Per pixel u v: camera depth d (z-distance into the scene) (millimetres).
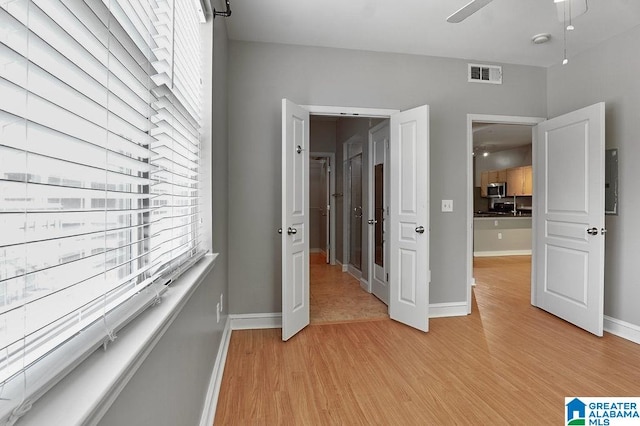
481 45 3133
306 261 3062
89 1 660
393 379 2131
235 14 2615
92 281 715
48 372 518
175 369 1110
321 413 1793
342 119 5672
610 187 2957
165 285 1105
